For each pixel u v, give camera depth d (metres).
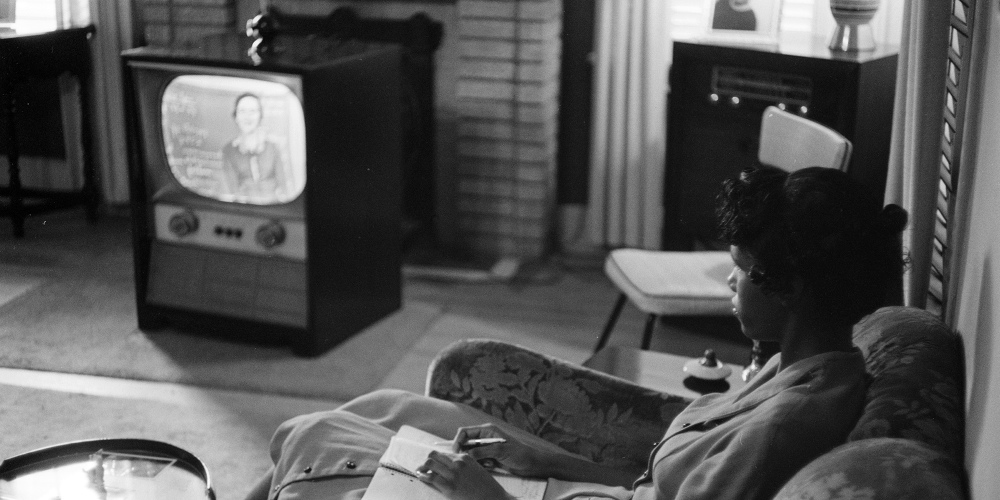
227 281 2.93
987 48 1.48
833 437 1.12
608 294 3.46
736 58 2.88
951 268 1.60
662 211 3.47
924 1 1.61
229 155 2.80
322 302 2.86
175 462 1.67
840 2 2.79
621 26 3.44
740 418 1.19
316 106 2.69
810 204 1.13
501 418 1.63
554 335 3.10
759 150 2.59
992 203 1.19
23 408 2.46
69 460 1.66
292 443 1.51
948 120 1.83
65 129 3.08
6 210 3.01
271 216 2.83
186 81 2.76
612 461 1.58
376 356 2.90
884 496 0.93
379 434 1.54
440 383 1.67
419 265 3.64
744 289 1.22
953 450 1.08
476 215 3.71
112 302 3.05
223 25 3.30
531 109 3.53
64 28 2.99
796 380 1.17
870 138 2.78
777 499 1.03
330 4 3.63
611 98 3.54
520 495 1.40
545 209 3.66
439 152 3.78
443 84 3.70
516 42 3.47
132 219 2.94
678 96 3.04
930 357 1.25
